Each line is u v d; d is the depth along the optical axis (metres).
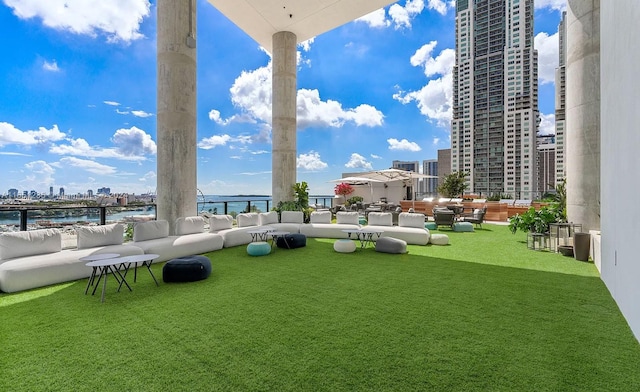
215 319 2.94
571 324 2.79
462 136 47.72
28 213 5.93
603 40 3.93
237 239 7.09
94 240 4.94
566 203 6.62
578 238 5.51
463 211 12.27
